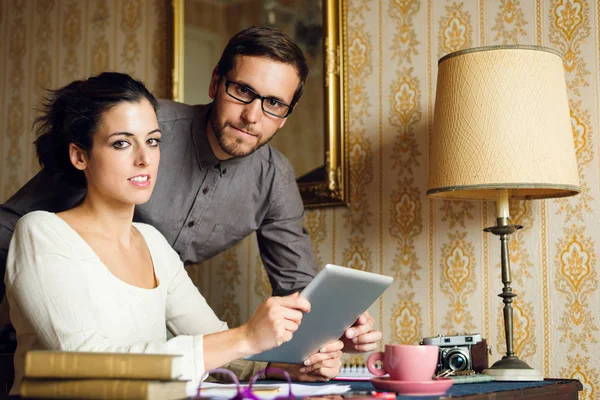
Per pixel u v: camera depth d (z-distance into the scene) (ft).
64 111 5.44
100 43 11.87
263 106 6.80
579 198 8.07
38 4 12.53
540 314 8.16
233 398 4.12
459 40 8.91
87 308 4.98
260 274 9.93
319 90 9.57
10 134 12.52
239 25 10.32
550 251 8.17
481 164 6.81
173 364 3.79
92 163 5.35
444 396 4.84
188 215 7.84
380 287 5.26
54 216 5.29
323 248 9.53
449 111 7.10
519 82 6.84
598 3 8.15
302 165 9.64
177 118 7.64
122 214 5.56
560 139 6.89
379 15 9.41
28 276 4.93
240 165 7.82
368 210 9.25
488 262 8.47
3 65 12.62
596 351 7.86
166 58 11.17
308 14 9.75
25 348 5.01
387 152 9.19
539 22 8.48
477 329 8.48
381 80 9.31
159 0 11.34
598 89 8.08
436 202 8.82
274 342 4.88
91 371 3.81
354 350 6.33
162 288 5.92
